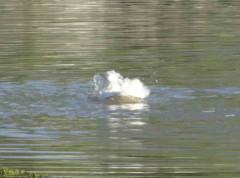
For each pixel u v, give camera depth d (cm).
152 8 7819
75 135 3450
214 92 4206
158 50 5559
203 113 3753
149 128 3522
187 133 3431
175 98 4088
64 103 4038
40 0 8681
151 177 2888
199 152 3181
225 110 3806
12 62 5209
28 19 7169
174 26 6606
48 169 3012
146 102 4000
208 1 8312
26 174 2964
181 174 2938
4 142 3369
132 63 5122
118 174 2945
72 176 2933
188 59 5188
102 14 7462
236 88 4297
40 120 3706
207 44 5700
